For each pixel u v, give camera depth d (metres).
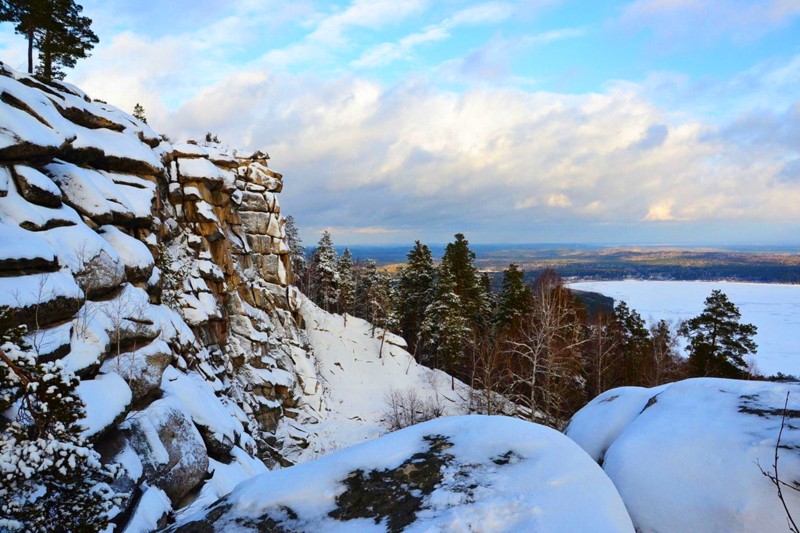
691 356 30.78
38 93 13.91
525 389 28.39
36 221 9.84
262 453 20.98
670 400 6.75
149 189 17.52
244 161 32.12
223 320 23.80
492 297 51.84
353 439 28.14
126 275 12.83
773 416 5.50
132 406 9.74
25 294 8.00
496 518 3.76
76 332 8.95
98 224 13.08
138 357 10.41
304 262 61.31
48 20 24.53
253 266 31.42
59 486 4.86
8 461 4.28
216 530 4.37
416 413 30.20
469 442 5.07
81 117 16.14
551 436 4.99
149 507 7.63
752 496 4.45
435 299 43.78
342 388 35.28
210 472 10.58
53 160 12.73
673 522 4.66
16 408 5.76
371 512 4.18
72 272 9.91
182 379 12.62
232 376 22.95
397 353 43.19
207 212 23.92
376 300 49.25
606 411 7.70
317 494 4.57
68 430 5.01
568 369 21.36
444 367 43.38
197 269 22.70
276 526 4.27
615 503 3.91
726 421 5.63
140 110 38.50
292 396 28.50
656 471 5.24
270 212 32.97
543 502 3.88
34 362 4.89
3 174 9.95
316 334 40.97
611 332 32.53
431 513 3.98
